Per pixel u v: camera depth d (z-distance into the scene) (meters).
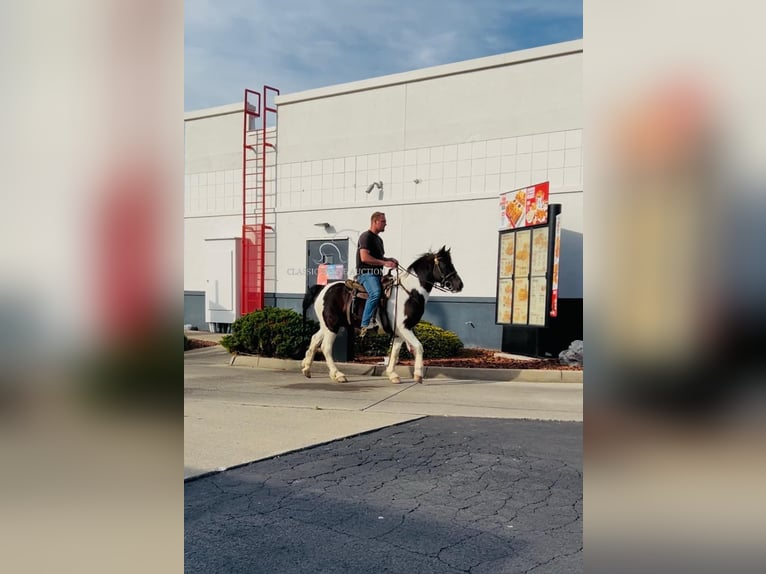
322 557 2.72
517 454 4.46
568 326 10.40
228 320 14.51
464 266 11.71
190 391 7.45
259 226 14.27
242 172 14.73
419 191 12.28
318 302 8.50
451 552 2.78
